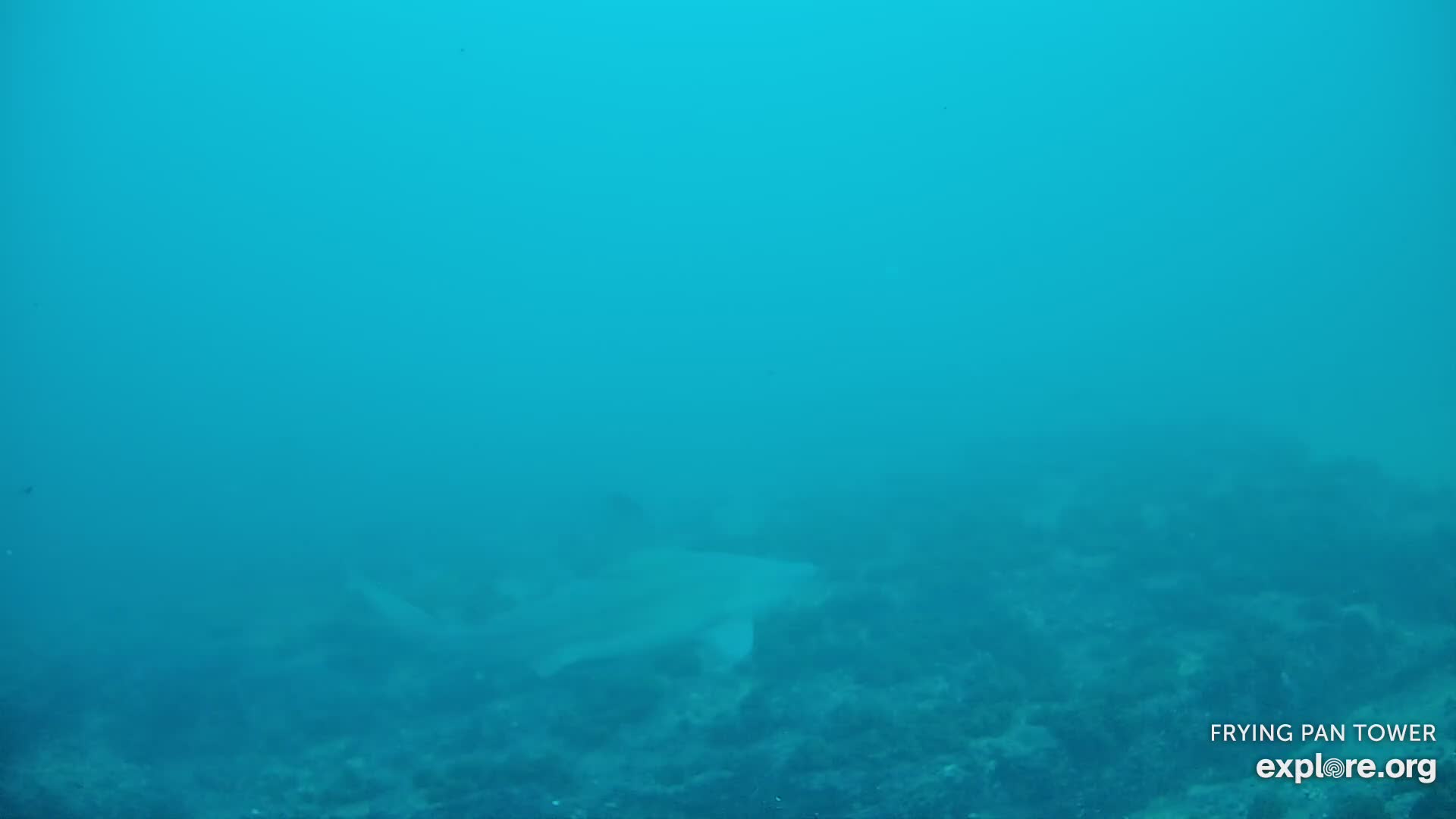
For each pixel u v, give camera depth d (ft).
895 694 47.19
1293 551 58.75
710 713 48.03
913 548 73.05
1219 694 41.91
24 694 59.88
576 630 38.32
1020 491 92.99
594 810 38.83
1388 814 32.17
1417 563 54.44
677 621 38.09
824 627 56.59
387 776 46.34
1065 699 43.09
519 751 46.85
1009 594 59.72
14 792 42.42
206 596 94.58
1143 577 60.13
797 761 39.78
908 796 36.68
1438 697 42.78
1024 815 36.86
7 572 129.70
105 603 99.55
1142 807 37.70
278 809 43.45
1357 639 46.83
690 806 38.24
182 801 44.42
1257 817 34.83
